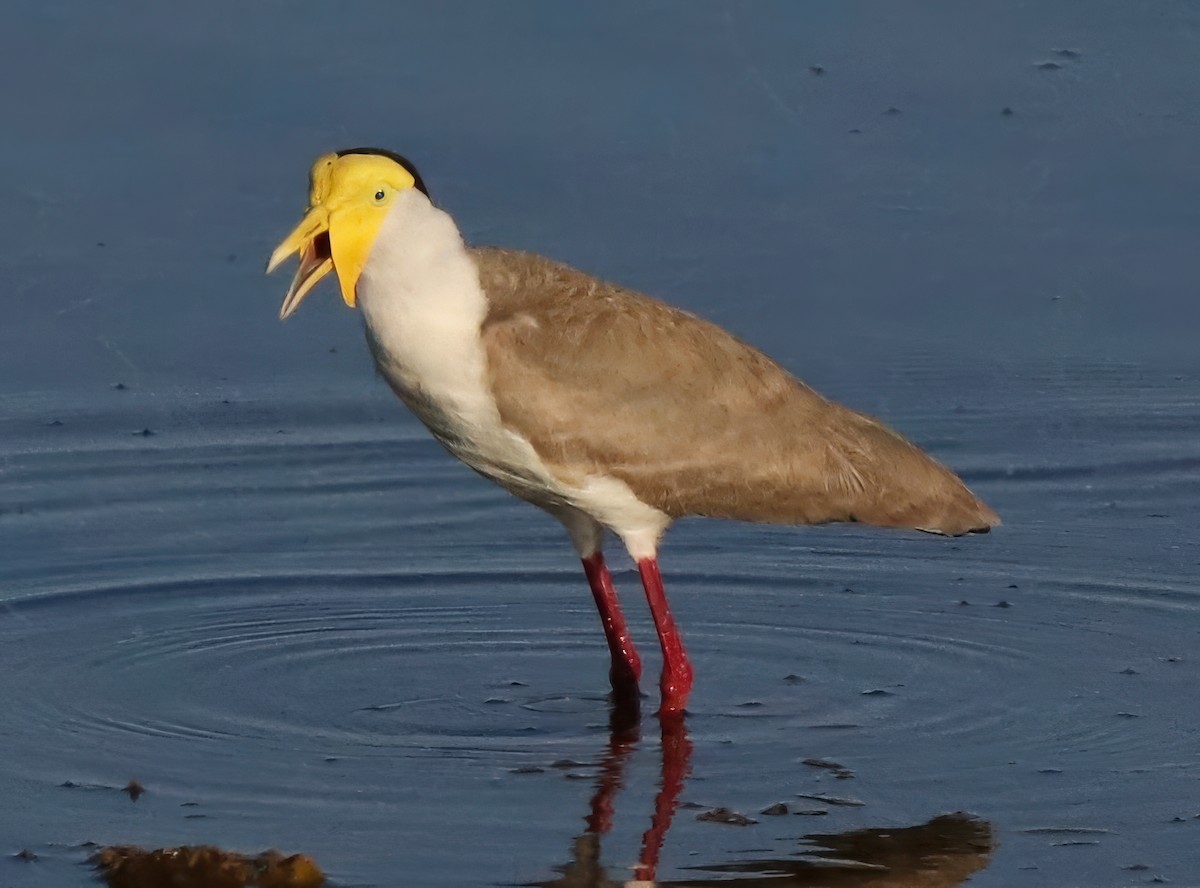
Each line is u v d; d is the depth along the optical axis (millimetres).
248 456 16250
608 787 10570
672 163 18719
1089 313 17844
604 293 11781
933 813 10195
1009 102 19328
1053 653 12688
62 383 17031
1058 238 18328
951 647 12859
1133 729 11359
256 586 14117
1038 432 16578
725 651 12930
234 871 9508
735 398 11758
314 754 11078
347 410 16938
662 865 9594
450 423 11617
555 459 11555
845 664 12609
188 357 17359
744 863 9625
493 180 18438
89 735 11320
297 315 17812
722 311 17469
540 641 13242
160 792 10492
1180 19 20109
